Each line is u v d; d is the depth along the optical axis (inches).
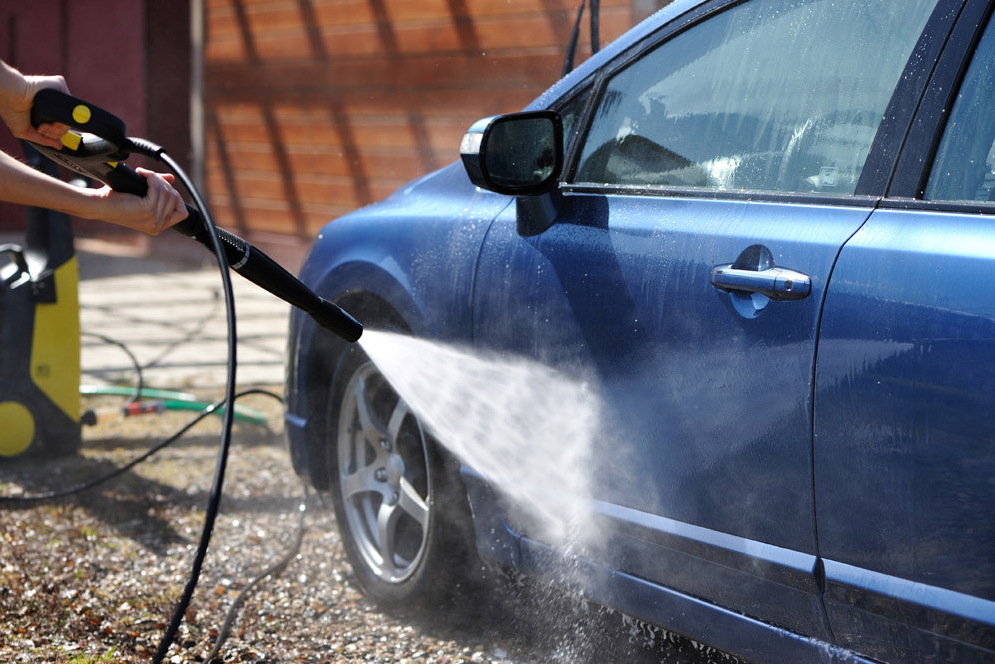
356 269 126.4
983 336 68.7
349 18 378.6
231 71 431.5
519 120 101.3
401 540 129.4
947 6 78.9
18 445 183.8
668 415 89.6
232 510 162.7
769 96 90.4
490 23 328.5
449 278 112.9
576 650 113.3
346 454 131.3
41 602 129.2
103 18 502.0
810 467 78.5
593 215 99.9
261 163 425.4
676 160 96.3
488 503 109.7
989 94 74.9
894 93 80.6
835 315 76.9
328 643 117.6
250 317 338.3
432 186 125.3
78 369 190.1
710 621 88.3
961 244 71.9
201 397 233.8
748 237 84.7
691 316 87.7
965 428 69.1
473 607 122.1
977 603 69.0
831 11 87.9
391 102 369.4
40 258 183.9
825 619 79.0
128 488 171.8
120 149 67.5
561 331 99.3
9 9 519.5
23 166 68.0
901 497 72.9
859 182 80.7
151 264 457.4
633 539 93.9
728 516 85.0
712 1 98.4
